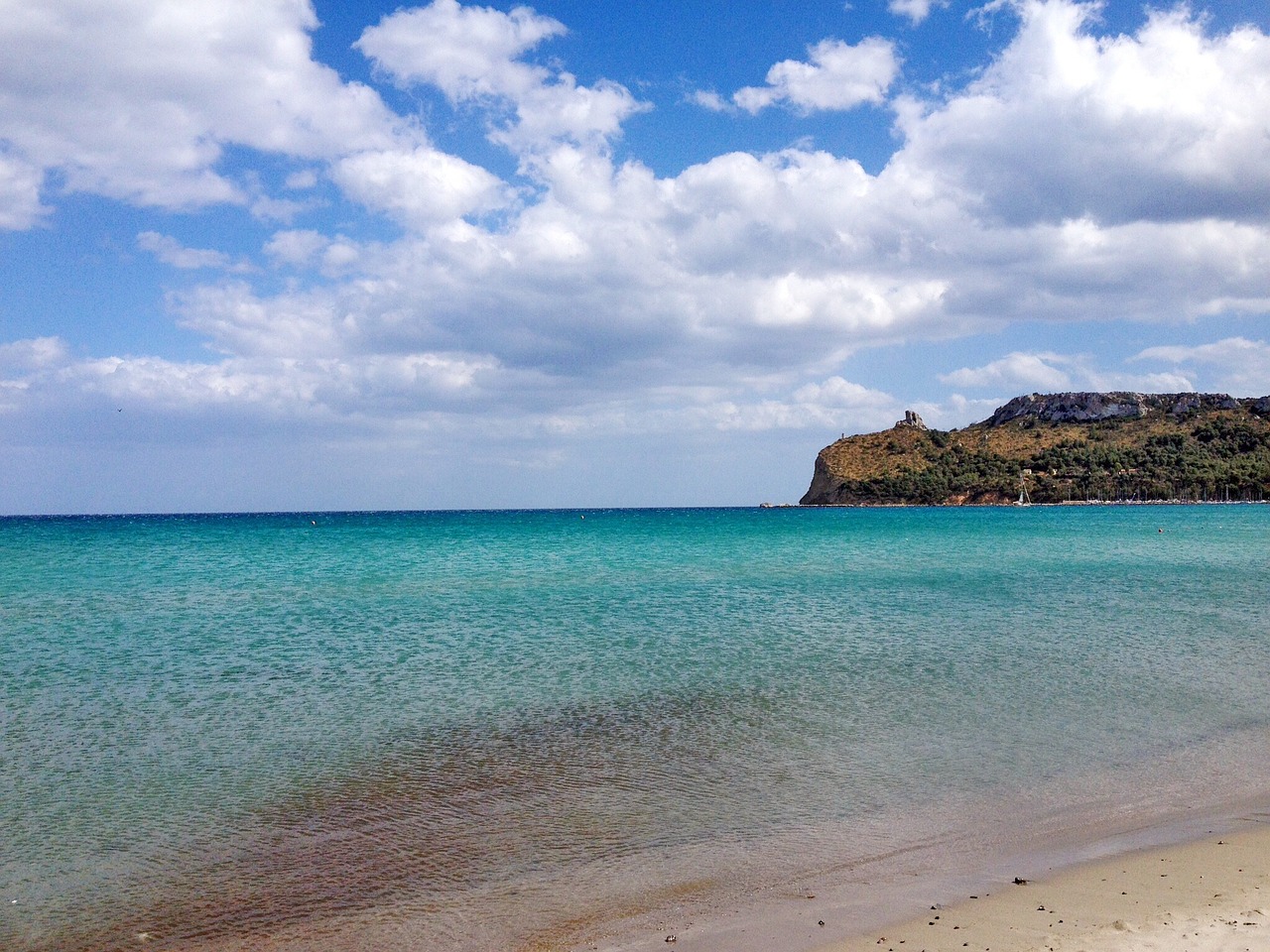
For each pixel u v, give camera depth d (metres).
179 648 21.58
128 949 7.52
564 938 7.56
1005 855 9.30
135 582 37.47
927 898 8.22
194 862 9.26
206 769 12.34
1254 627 24.78
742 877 8.80
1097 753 12.91
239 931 7.79
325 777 11.95
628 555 55.16
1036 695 16.52
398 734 14.05
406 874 8.92
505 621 26.00
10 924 7.95
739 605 29.66
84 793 11.33
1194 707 15.59
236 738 13.84
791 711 15.40
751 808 10.72
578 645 21.94
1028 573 41.97
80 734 14.06
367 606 29.34
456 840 9.79
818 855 9.34
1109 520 126.56
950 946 7.18
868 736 13.85
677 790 11.38
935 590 34.44
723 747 13.29
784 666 19.20
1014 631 24.11
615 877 8.81
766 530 98.81
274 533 93.62
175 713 15.34
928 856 9.29
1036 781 11.68
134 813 10.65
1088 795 11.15
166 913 8.13
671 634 23.58
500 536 83.25
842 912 7.95
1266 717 14.91
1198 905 7.92
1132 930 7.40
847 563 48.19
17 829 10.15
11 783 11.70
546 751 13.15
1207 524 109.38
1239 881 8.49
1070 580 38.56
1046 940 7.26
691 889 8.53
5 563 48.12
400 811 10.69
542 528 108.69
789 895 8.35
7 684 17.53
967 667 19.06
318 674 18.47
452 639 22.83
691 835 9.88
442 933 7.69
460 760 12.72
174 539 77.44
